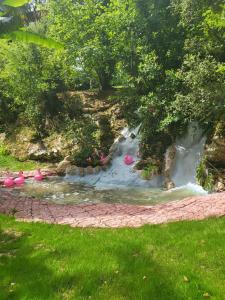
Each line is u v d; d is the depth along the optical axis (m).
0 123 24.22
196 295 5.63
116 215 10.04
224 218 8.60
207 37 14.66
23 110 23.59
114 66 21.19
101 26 18.97
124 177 15.52
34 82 20.03
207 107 13.02
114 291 5.90
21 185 15.47
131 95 17.56
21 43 20.12
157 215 9.64
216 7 14.12
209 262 6.58
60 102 21.22
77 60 20.16
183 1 15.05
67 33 19.83
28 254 7.41
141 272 6.36
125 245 7.46
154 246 7.37
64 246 7.63
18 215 10.34
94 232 8.40
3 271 6.78
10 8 10.89
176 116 14.48
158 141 16.08
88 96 21.59
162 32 17.28
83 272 6.47
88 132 17.73
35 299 5.83
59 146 18.64
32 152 19.36
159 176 14.94
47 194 13.98
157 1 17.23
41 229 8.88
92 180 15.99
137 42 17.66
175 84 15.17
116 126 18.55
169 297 5.65
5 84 22.50
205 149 13.97
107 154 17.41
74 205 11.99
